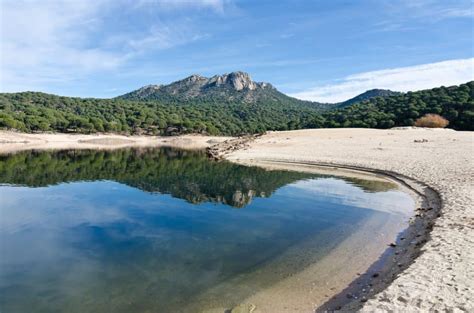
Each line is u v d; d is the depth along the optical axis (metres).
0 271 9.45
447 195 16.03
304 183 23.28
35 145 81.94
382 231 12.62
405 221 13.80
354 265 9.60
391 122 86.06
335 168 30.23
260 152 42.69
